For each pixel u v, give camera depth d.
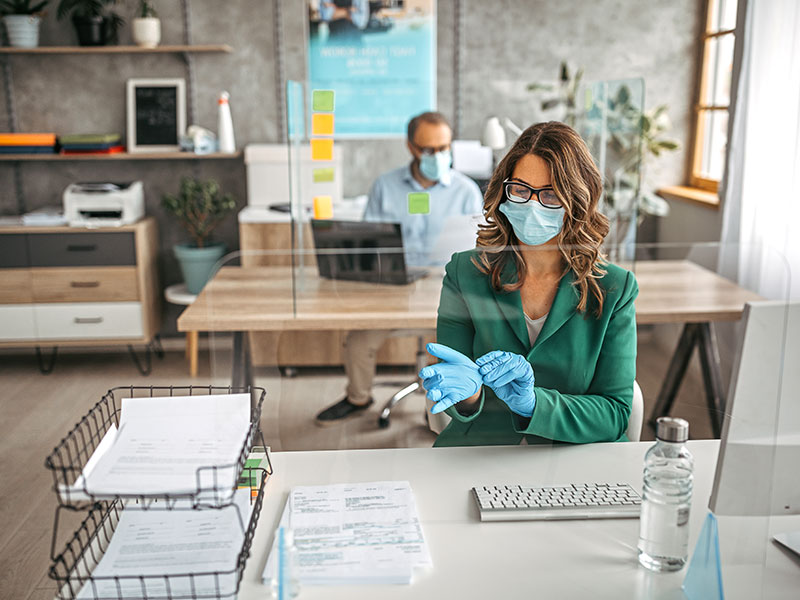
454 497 1.08
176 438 1.01
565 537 1.03
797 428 1.01
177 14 4.28
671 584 0.95
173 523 1.02
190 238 4.50
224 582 0.92
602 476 1.11
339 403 1.16
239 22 4.31
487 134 3.76
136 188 4.23
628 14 4.37
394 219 2.04
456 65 4.42
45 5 4.23
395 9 4.31
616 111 3.22
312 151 2.32
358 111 4.38
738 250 2.05
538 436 1.15
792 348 1.00
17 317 4.06
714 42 4.30
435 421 1.15
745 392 1.00
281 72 4.36
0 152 4.14
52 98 4.34
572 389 1.17
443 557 0.98
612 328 1.17
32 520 2.38
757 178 3.38
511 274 1.13
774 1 3.23
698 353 1.36
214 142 4.28
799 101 3.09
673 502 0.96
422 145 2.86
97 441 1.09
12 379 3.87
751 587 0.97
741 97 3.47
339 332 1.15
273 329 1.38
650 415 1.32
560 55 4.41
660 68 4.43
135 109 4.32
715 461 1.11
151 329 4.23
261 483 1.09
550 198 1.12
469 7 4.35
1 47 4.09
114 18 4.23
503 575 0.95
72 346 4.12
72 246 4.02
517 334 1.14
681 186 4.58
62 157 4.14
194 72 4.35
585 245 1.14
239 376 1.42
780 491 1.02
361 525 1.02
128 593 0.90
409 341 1.16
